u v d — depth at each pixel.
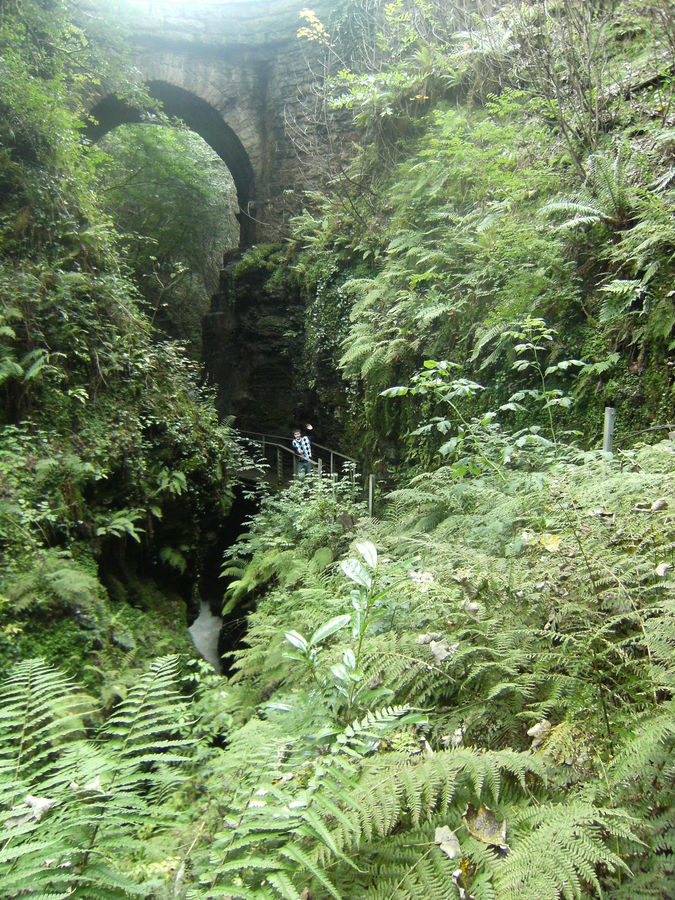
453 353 7.47
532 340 6.33
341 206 12.12
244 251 16.72
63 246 8.69
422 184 8.91
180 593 9.22
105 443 7.63
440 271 8.23
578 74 6.84
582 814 1.57
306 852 1.66
